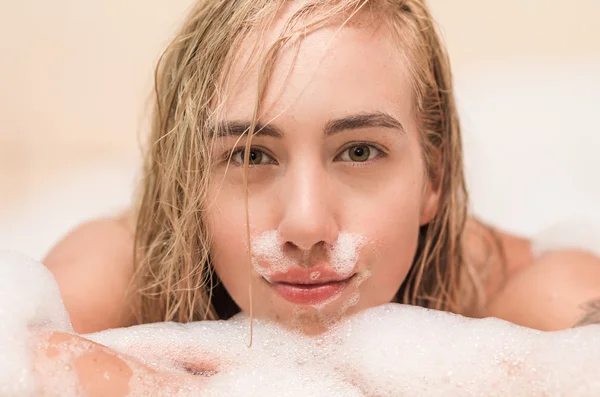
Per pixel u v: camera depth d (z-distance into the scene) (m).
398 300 1.02
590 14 1.69
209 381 0.78
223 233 0.85
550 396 0.77
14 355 0.70
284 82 0.78
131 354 0.82
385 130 0.83
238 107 0.80
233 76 0.81
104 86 1.74
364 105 0.80
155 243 0.97
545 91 1.67
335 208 0.82
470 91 1.68
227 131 0.82
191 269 0.89
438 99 0.97
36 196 1.56
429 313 0.90
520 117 1.64
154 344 0.86
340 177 0.83
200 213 0.87
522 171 1.57
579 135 1.60
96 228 1.17
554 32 1.70
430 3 1.73
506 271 1.15
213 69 0.84
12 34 1.73
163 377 0.75
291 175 0.80
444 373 0.83
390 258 0.86
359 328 0.88
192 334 0.88
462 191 1.05
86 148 1.72
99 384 0.70
